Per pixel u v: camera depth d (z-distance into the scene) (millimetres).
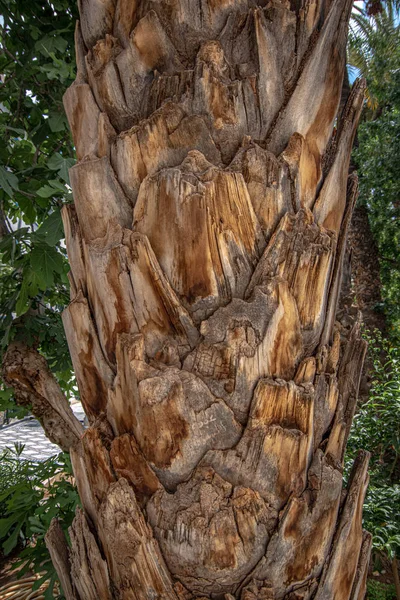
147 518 729
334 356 851
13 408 2607
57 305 2914
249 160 760
